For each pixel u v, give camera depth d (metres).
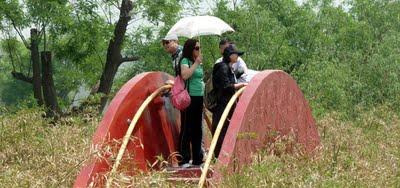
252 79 12.65
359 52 45.91
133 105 12.18
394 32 50.19
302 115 14.65
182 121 12.92
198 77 12.81
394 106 33.03
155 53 45.00
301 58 52.19
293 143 13.43
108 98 22.75
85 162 11.14
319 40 52.44
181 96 12.58
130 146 11.91
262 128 12.52
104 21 40.66
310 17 52.88
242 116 11.73
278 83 13.37
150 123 12.61
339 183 11.81
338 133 19.95
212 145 11.65
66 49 41.34
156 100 12.88
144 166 12.27
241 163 11.54
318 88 37.81
